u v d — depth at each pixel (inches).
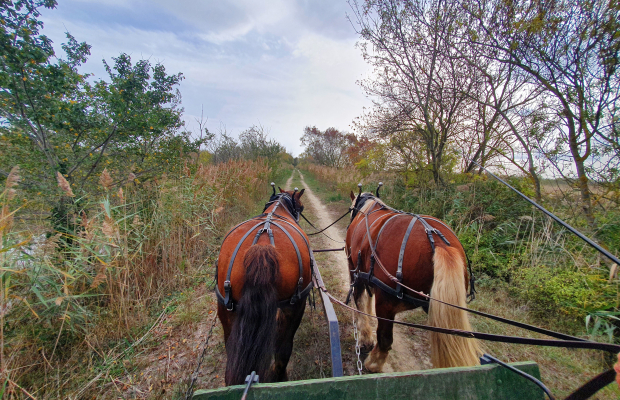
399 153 379.9
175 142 286.4
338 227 382.6
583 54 193.9
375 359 121.5
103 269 128.6
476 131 316.2
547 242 185.9
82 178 196.5
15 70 155.7
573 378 115.2
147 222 211.5
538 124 230.8
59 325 131.7
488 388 58.0
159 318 160.2
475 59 281.6
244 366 72.7
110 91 212.5
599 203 186.5
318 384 56.3
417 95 330.0
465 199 266.4
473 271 205.3
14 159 170.9
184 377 121.0
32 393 105.7
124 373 122.5
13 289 121.1
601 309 139.6
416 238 99.5
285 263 93.6
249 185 479.2
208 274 214.2
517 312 159.0
